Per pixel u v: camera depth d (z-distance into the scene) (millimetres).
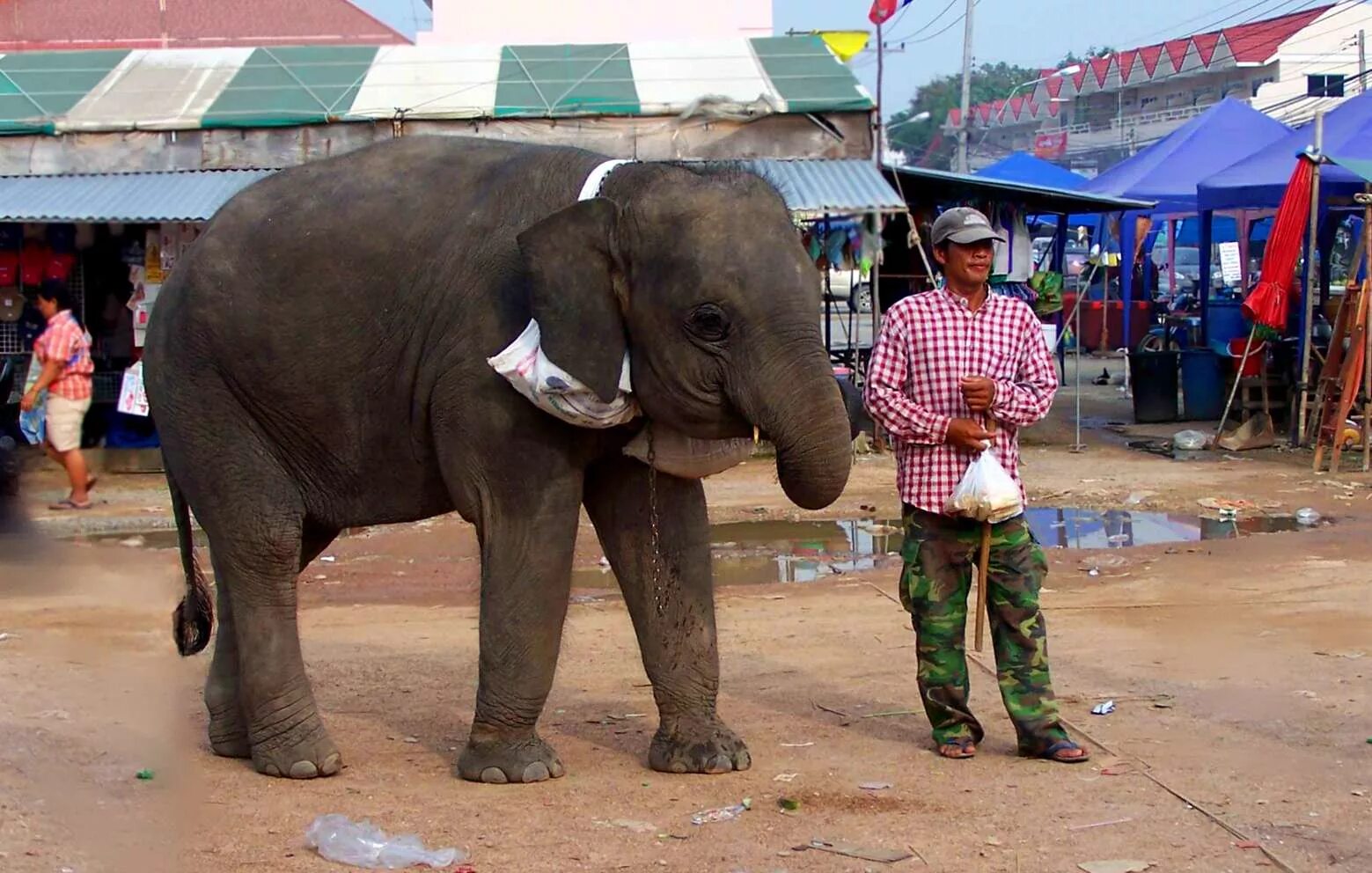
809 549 11516
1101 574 10102
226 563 5812
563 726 6539
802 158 15477
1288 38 47750
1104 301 29875
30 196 14727
